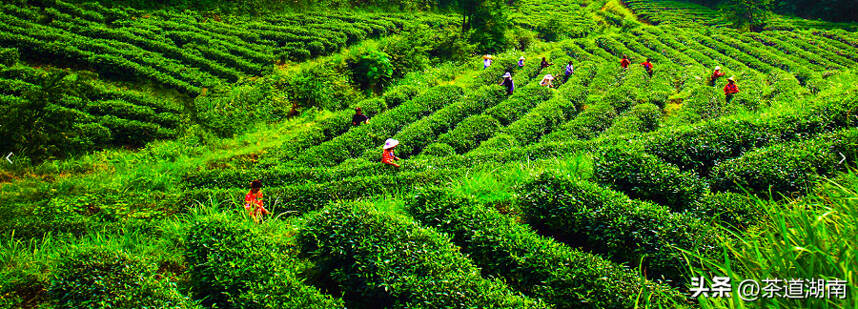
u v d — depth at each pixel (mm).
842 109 13242
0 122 16703
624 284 7113
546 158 15430
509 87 26828
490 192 11242
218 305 7902
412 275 7492
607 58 40000
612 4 70875
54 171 16734
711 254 7555
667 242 7969
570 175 10141
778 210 6707
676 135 12492
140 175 16562
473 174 12617
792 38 48219
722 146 12102
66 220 11266
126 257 7910
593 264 7613
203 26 31688
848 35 49219
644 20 64688
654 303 6773
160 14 31391
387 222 8547
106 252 7934
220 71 26781
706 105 24266
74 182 15617
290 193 13094
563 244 8406
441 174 13781
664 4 71438
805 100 18391
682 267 7656
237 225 8859
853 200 5562
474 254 8547
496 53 38531
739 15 53688
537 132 21078
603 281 7203
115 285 7273
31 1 28281
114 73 24438
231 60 28047
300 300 7207
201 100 23688
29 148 16906
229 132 21812
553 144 16297
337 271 8273
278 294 7324
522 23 51656
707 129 12656
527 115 22297
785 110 15859
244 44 30641
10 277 8531
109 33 27281
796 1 64562
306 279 8617
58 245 10180
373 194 13008
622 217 8578
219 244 8320
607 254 8805
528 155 15742
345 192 13047
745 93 25234
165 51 27391
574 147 15891
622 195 9258
